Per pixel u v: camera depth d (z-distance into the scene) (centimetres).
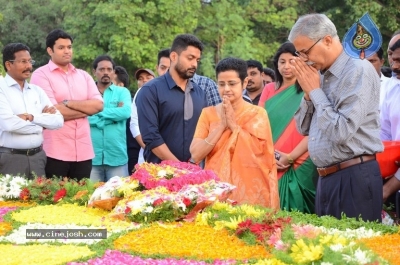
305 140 814
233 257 503
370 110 623
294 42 629
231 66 735
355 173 634
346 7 2809
